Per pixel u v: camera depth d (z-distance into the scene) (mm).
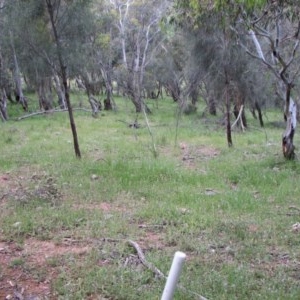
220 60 17641
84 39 18062
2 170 10305
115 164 10586
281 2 7480
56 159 11555
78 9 13320
